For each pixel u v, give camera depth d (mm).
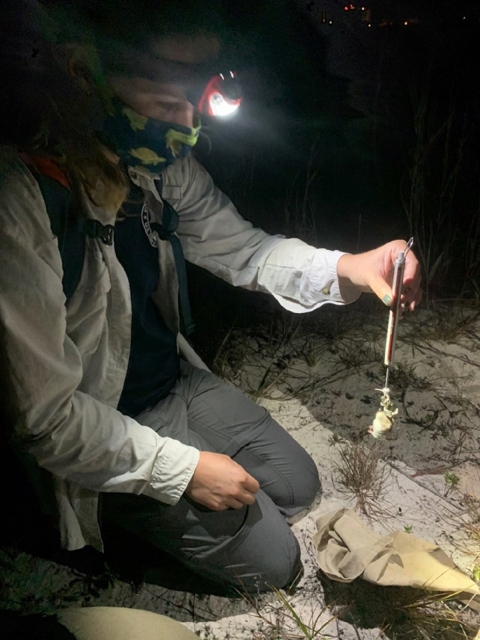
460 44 3945
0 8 1033
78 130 1108
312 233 2809
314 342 2412
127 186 1265
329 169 3248
